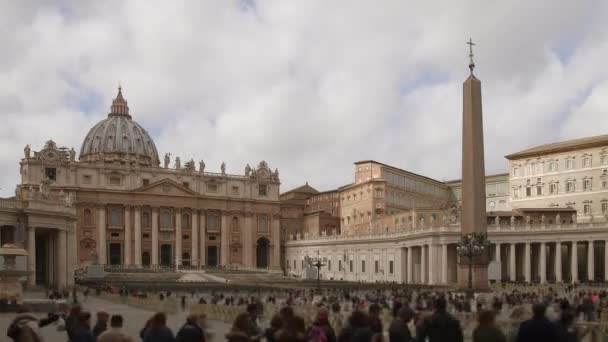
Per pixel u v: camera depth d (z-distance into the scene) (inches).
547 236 3774.6
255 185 6205.7
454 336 588.1
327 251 5339.6
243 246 6097.4
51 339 1279.5
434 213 4712.1
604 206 4291.3
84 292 2797.7
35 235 3363.7
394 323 650.2
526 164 4835.1
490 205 5772.6
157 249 5693.9
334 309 1106.1
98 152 7800.2
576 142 4510.3
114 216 5580.7
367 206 5693.9
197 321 624.7
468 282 2206.0
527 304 1808.6
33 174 5255.9
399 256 4345.5
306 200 6884.8
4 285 2031.3
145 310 2203.5
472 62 2261.3
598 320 1334.9
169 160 6043.3
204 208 5944.9
